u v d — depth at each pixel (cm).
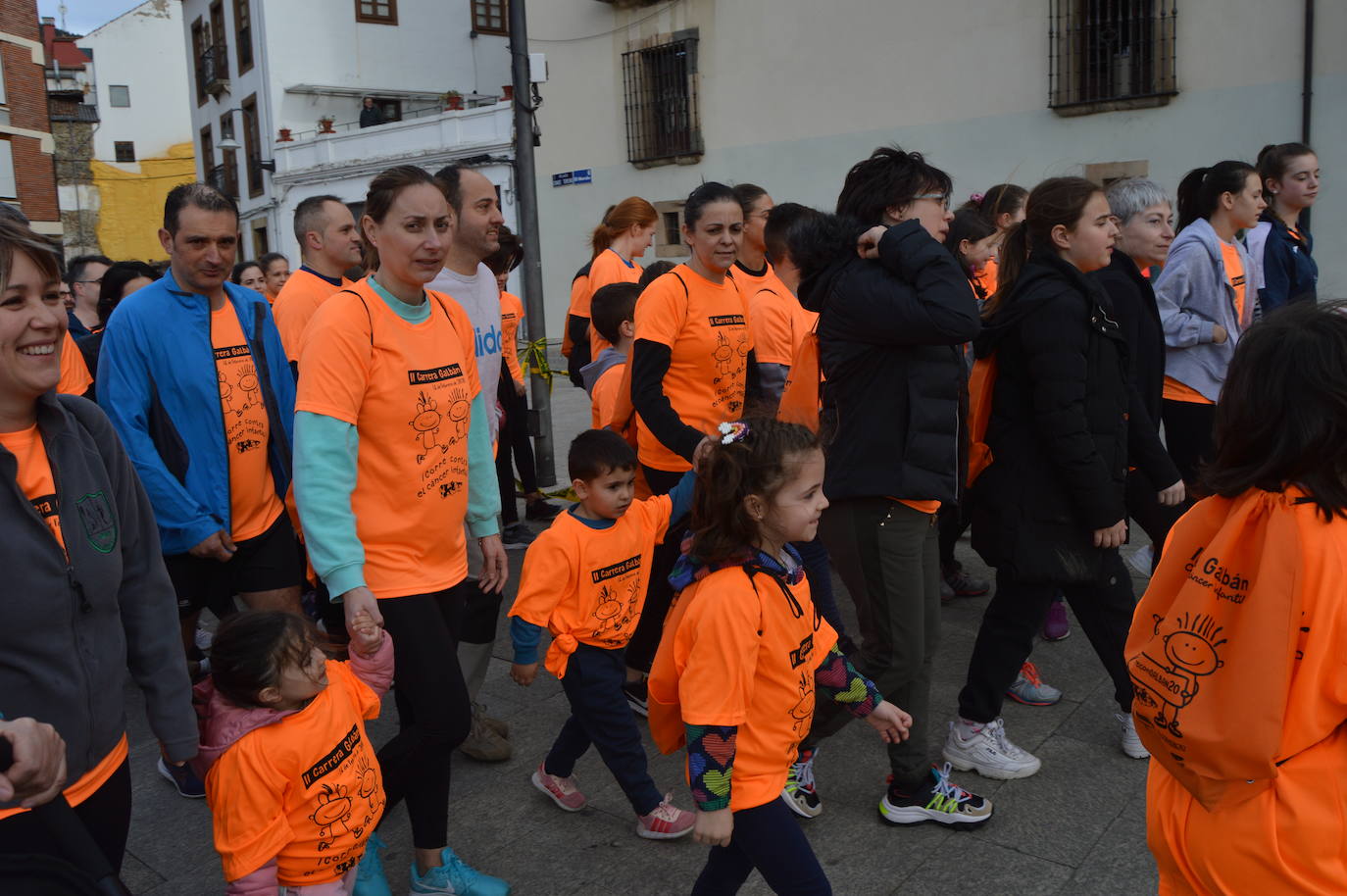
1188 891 165
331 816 233
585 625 307
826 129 1538
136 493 208
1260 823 150
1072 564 323
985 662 339
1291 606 144
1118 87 1286
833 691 246
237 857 221
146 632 210
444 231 267
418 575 272
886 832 309
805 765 315
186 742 213
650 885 289
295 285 447
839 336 299
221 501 343
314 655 228
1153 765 177
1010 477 328
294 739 224
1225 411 158
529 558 308
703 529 224
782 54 1563
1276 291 501
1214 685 152
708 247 366
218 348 344
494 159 2008
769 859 225
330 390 254
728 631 214
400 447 266
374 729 395
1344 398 143
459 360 284
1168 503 348
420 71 2720
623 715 309
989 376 333
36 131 2230
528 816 328
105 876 164
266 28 2497
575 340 648
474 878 279
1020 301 317
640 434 390
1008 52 1341
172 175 4431
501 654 463
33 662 181
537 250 793
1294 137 1158
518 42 778
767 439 218
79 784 188
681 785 346
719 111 1658
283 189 2531
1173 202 1246
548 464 791
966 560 567
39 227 2250
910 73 1434
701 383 376
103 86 4272
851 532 298
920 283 279
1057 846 298
